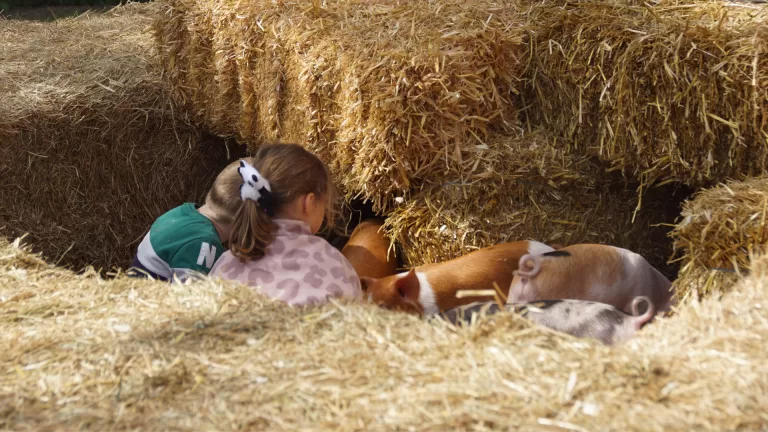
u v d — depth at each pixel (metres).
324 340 1.80
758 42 2.81
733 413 1.43
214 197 3.10
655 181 3.40
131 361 1.74
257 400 1.57
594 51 3.12
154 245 3.00
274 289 2.38
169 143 4.58
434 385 1.58
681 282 2.69
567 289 3.00
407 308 3.04
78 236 4.42
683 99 2.96
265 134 3.93
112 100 4.33
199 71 4.23
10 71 4.53
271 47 3.61
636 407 1.48
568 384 1.54
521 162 3.18
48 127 4.18
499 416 1.46
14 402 1.59
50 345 1.83
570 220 3.32
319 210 2.60
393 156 3.11
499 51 3.22
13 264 2.37
